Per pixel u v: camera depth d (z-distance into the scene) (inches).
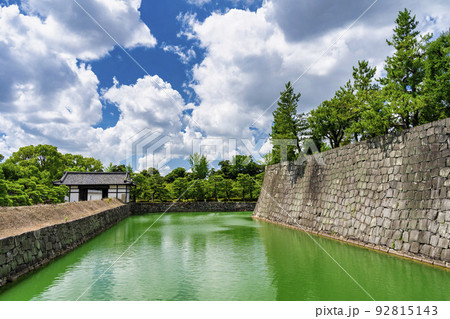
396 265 392.2
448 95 526.6
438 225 379.6
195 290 322.0
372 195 530.3
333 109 895.1
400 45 652.7
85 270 405.7
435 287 307.3
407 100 529.3
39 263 396.5
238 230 818.2
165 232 786.8
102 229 805.9
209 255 497.7
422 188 419.8
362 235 534.3
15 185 784.9
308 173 829.8
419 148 439.2
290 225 872.3
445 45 543.5
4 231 356.8
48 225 457.7
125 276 377.4
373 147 552.4
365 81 961.5
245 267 415.8
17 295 301.7
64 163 1883.6
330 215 666.8
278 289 320.2
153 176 1660.9
